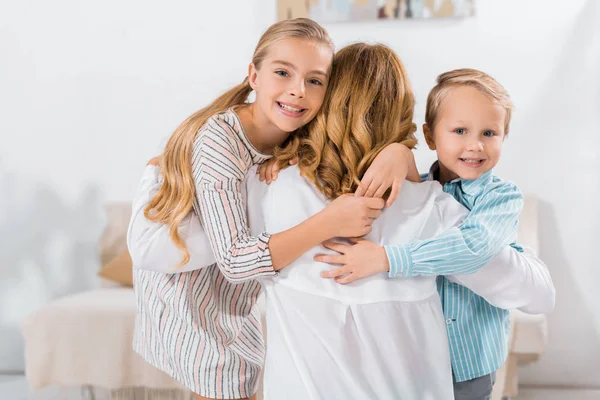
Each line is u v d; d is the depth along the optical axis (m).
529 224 3.21
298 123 1.23
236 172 1.24
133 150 3.55
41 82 3.56
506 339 1.35
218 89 3.48
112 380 2.63
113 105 3.54
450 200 1.21
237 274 1.13
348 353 1.08
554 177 3.30
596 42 3.23
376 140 1.20
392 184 1.14
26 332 2.68
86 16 3.52
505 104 1.30
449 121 1.30
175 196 1.29
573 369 3.29
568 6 3.24
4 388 3.20
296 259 1.13
